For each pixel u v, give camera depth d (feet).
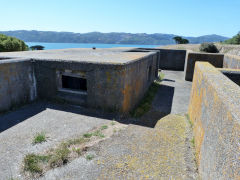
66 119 15.42
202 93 11.25
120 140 12.06
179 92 28.19
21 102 18.33
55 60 18.10
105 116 16.22
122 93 16.15
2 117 15.53
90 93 17.42
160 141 12.09
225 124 6.03
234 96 7.01
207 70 12.38
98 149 10.94
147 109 19.80
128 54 25.88
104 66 16.07
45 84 19.43
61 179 8.70
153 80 33.53
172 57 52.60
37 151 10.80
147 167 9.55
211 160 7.19
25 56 21.16
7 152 10.66
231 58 28.14
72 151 10.67
